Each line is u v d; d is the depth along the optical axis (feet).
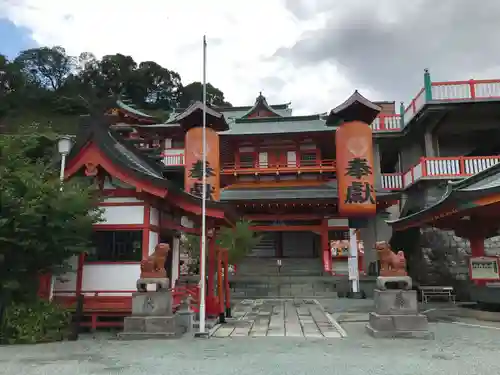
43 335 34.45
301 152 100.27
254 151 101.30
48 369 24.44
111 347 31.76
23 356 28.27
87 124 43.27
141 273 37.86
